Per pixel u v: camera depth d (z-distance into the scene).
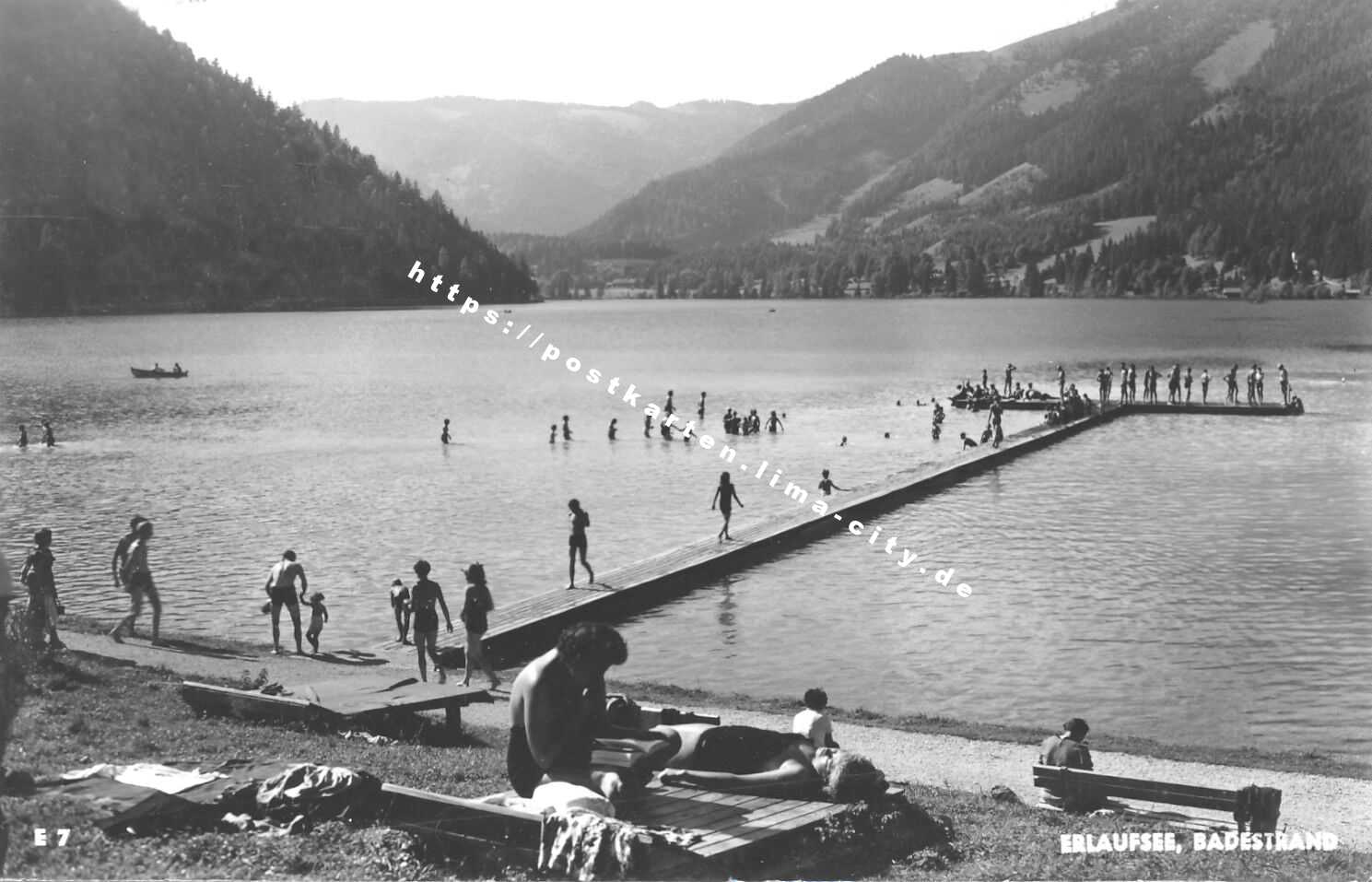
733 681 24.72
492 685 22.75
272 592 25.20
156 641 24.66
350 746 15.14
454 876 9.14
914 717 21.27
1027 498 48.56
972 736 19.69
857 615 30.27
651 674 25.30
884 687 24.22
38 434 75.25
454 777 13.45
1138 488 50.56
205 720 16.23
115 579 24.91
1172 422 76.88
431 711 19.06
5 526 43.31
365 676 20.11
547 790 9.72
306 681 20.78
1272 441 66.12
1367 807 15.77
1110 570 34.94
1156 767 18.02
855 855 10.44
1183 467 56.38
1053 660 25.98
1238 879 11.58
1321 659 25.70
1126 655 26.22
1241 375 116.62
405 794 10.13
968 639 27.81
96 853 9.09
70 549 39.03
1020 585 33.22
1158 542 38.94
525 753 10.20
